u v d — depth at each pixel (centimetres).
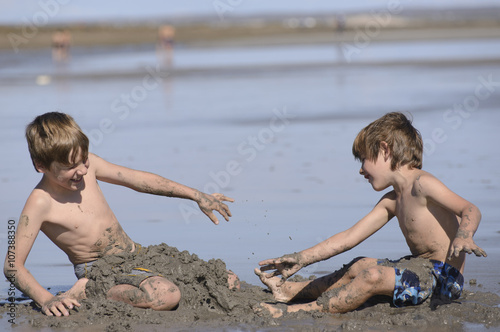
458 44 6656
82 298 707
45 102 2800
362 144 733
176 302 670
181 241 955
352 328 611
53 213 712
